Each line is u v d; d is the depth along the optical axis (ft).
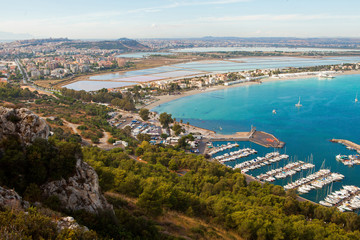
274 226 261.24
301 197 482.28
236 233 269.85
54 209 163.94
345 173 574.15
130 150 593.01
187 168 526.98
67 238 122.93
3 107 187.52
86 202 183.32
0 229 113.09
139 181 310.65
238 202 327.67
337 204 455.63
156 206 249.34
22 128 183.52
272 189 441.68
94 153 468.34
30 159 172.04
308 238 261.03
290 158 651.66
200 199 324.19
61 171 181.06
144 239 192.24
